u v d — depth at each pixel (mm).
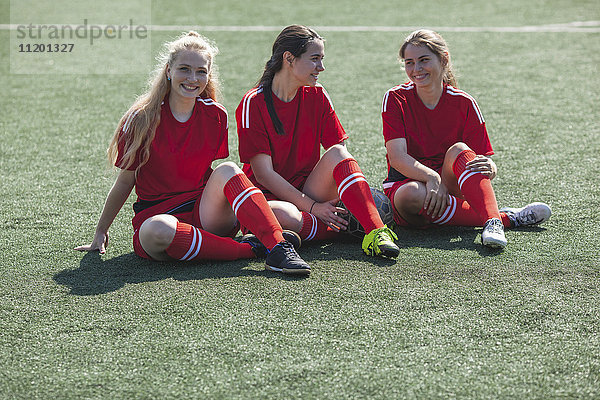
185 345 5676
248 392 5043
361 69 17312
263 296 6488
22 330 5980
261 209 7145
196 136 7637
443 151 8625
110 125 13414
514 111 13688
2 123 13555
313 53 7629
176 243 7086
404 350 5559
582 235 7895
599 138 11875
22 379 5266
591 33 20781
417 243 7871
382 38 20703
